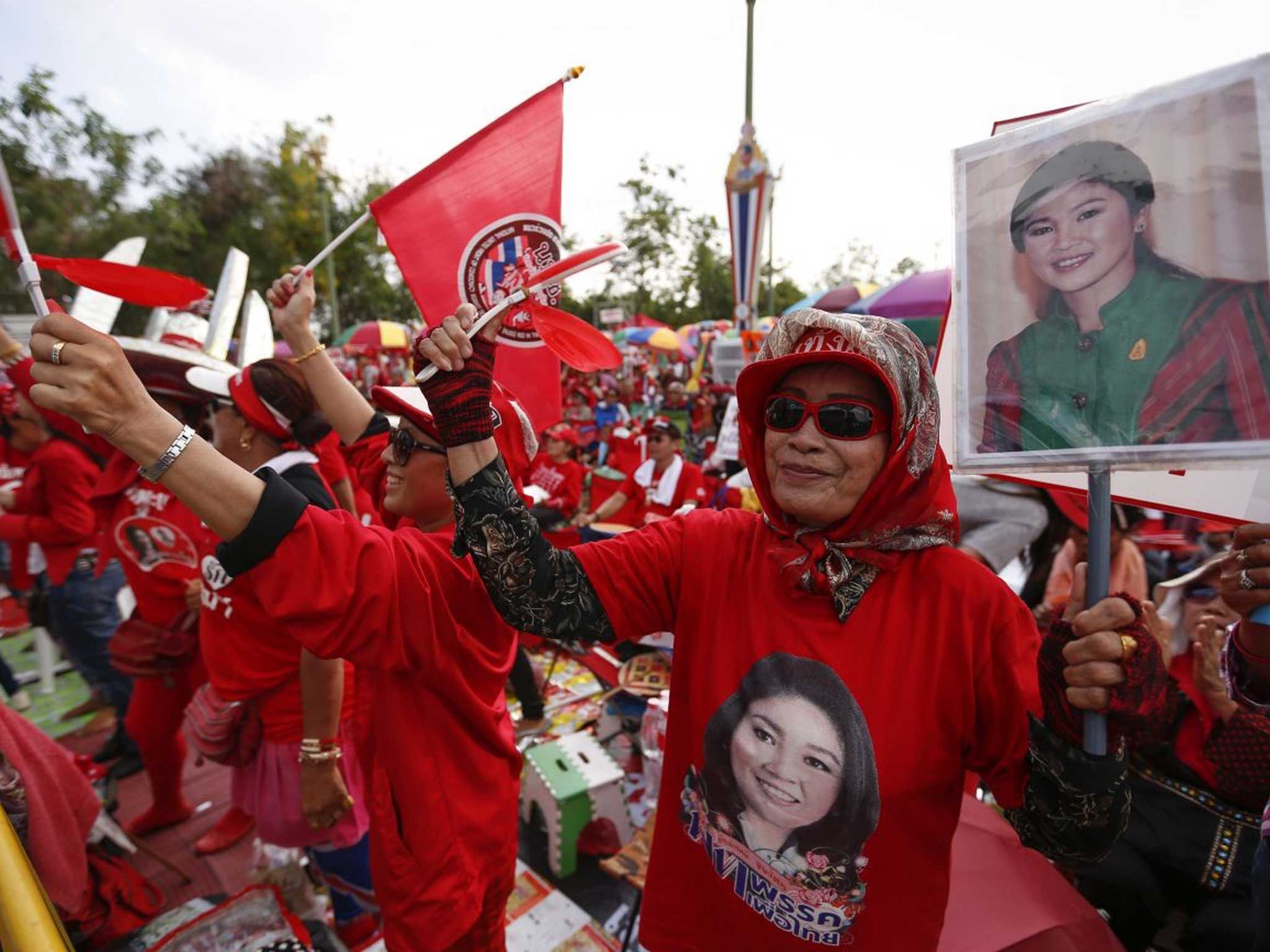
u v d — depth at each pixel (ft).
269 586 3.43
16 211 3.02
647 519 17.72
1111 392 3.12
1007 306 3.40
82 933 7.07
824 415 3.48
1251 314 2.81
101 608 11.27
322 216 73.67
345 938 7.75
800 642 3.60
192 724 7.34
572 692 13.80
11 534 10.81
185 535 8.72
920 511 3.54
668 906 4.19
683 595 4.07
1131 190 3.05
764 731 3.64
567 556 3.96
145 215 45.60
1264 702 3.91
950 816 3.62
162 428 3.14
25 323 9.64
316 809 6.24
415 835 4.82
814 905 3.63
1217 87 2.84
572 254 3.61
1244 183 2.80
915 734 3.42
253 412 6.32
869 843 3.49
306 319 6.66
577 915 8.32
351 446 6.89
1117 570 7.77
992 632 3.42
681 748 4.17
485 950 5.50
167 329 10.31
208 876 8.95
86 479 10.89
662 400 62.39
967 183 3.53
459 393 3.59
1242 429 2.85
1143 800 6.90
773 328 3.87
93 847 7.48
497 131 5.40
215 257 63.77
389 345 53.57
